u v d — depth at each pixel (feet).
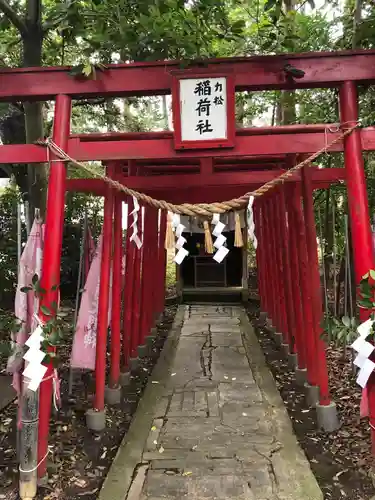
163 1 12.94
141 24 13.26
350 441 13.75
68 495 11.22
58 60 22.39
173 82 11.50
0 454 13.05
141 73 11.79
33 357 10.27
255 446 13.39
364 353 10.19
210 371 20.92
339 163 25.20
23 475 10.90
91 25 14.03
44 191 19.42
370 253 11.40
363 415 11.97
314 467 12.45
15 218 31.30
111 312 17.57
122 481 11.60
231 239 40.78
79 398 17.33
